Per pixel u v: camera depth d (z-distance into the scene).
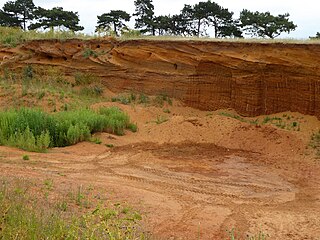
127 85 21.42
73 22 42.94
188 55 19.50
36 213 5.88
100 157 12.44
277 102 16.69
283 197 9.29
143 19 42.03
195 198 8.80
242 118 17.38
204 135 15.27
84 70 22.86
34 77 23.70
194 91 19.28
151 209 7.63
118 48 22.03
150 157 12.78
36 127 13.64
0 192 6.29
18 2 45.78
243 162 12.49
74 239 4.89
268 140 14.16
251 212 8.07
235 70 17.84
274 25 34.66
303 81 15.79
